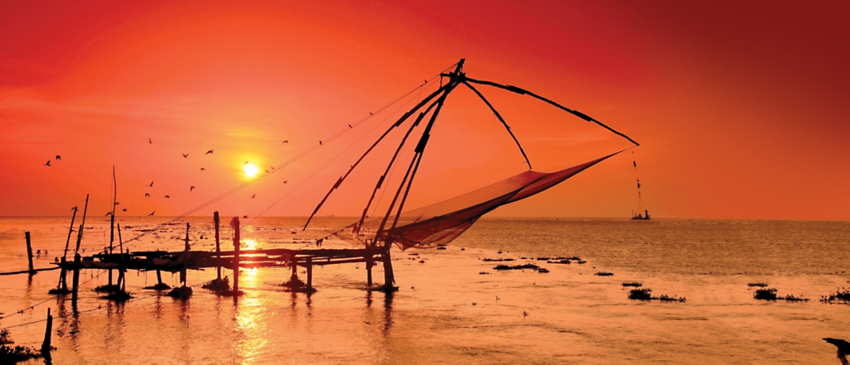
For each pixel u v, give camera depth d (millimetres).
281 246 74438
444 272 44094
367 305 27406
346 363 17109
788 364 17391
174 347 18812
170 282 36625
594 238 117375
